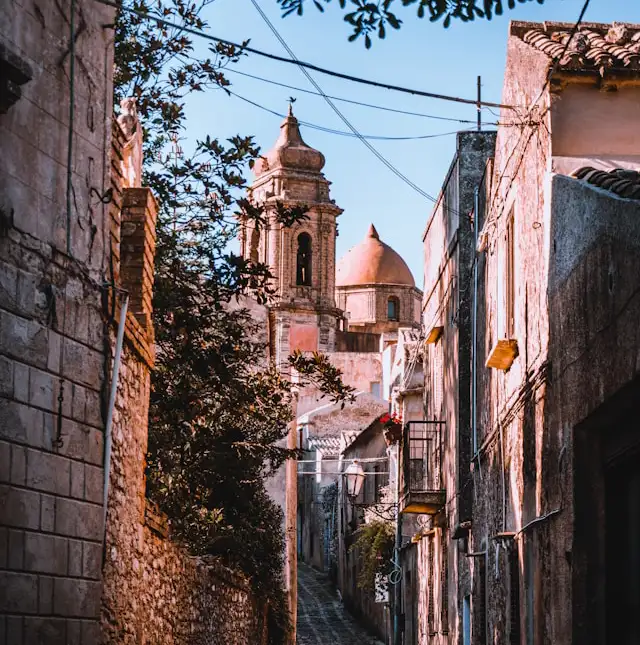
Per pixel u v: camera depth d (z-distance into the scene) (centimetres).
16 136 829
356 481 3766
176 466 1825
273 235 8619
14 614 813
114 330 1005
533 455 1347
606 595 1071
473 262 2000
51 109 881
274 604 2866
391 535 3797
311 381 1878
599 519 1084
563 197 1179
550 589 1226
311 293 8650
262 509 2553
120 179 1062
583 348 1073
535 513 1330
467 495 2108
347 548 5559
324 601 5831
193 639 1605
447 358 2370
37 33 863
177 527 1780
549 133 1288
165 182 1623
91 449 940
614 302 952
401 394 3403
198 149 1630
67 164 905
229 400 1895
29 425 840
